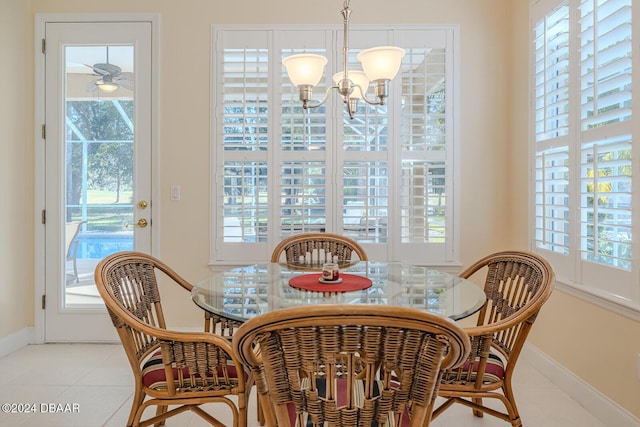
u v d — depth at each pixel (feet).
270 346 2.91
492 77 9.46
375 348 2.88
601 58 6.34
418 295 5.22
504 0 9.43
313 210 9.45
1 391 7.24
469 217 9.52
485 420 6.46
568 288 7.15
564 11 7.29
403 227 9.43
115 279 5.25
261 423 6.27
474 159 9.49
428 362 2.92
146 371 5.03
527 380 7.73
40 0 9.43
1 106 8.63
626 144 5.79
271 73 9.41
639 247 5.61
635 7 5.62
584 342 6.79
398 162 9.42
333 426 2.99
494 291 6.17
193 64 9.46
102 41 9.46
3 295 8.70
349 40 9.38
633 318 5.70
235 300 5.00
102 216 9.62
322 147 9.43
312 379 2.94
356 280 5.94
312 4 9.41
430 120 9.43
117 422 6.30
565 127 7.23
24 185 9.31
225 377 4.78
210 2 9.43
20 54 9.16
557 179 7.53
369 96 9.38
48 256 9.52
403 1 9.43
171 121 9.48
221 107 9.43
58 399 6.97
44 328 9.50
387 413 3.02
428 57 9.39
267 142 9.43
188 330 9.51
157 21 9.43
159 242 9.54
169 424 6.36
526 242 8.71
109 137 9.61
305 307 2.76
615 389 6.09
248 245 9.47
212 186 9.48
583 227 6.85
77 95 9.56
